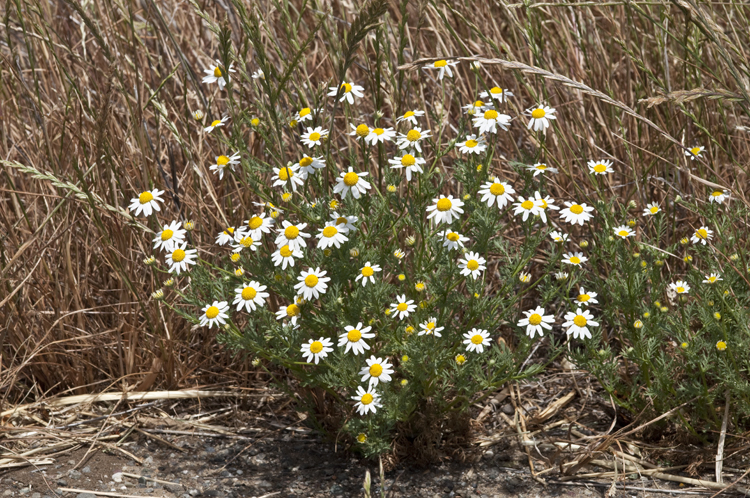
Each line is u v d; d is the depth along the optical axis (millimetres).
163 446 1248
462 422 1220
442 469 1209
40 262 1300
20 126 1347
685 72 1293
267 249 1189
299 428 1269
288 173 1146
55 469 1211
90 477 1203
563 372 1311
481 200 1166
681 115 1339
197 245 1313
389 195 1176
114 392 1299
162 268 1322
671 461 1201
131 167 1339
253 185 1182
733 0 1327
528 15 1280
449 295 1191
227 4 1367
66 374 1303
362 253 1164
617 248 1208
